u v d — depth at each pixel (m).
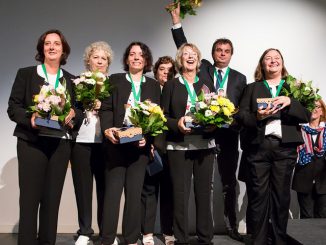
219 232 4.04
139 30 4.13
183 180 3.10
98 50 3.26
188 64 3.18
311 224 3.45
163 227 3.48
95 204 3.99
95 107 3.03
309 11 4.18
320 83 4.19
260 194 3.08
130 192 2.95
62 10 4.10
